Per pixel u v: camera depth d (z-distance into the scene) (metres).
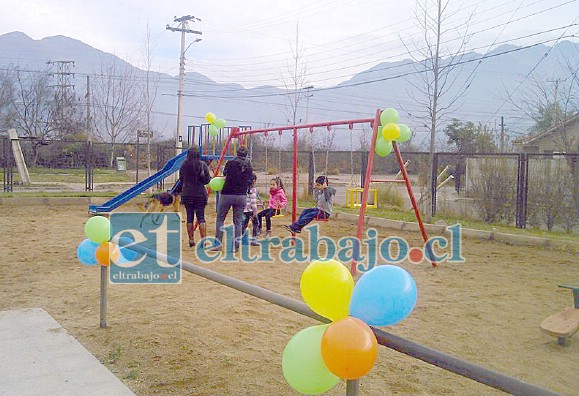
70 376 3.83
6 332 4.74
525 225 12.34
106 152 37.47
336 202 18.73
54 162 34.62
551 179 12.13
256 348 4.42
